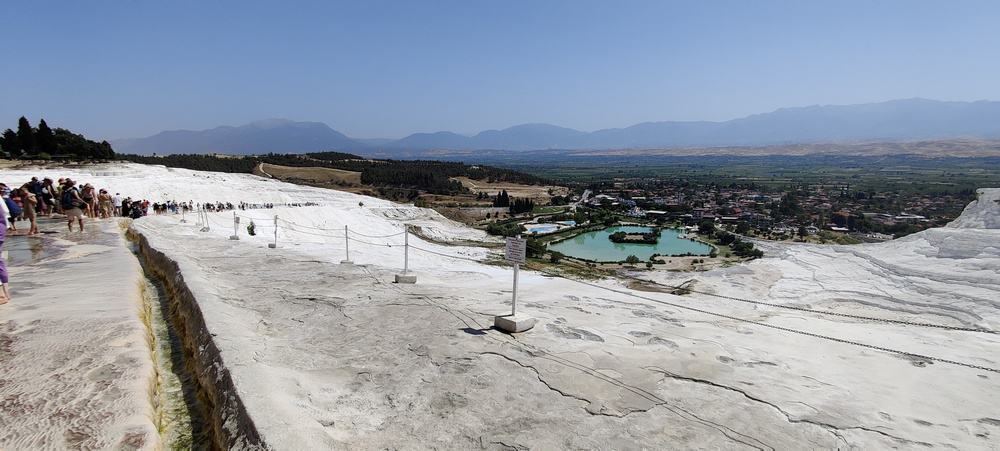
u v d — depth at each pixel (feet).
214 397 19.25
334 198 281.13
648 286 78.84
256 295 36.37
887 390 21.45
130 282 33.55
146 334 23.98
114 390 17.39
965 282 41.68
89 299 28.63
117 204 107.34
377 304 33.91
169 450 16.88
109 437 14.48
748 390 20.98
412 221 239.30
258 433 15.17
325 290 38.24
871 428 18.03
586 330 28.71
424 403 19.33
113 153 325.21
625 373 22.47
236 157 553.64
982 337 30.22
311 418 17.07
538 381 21.40
